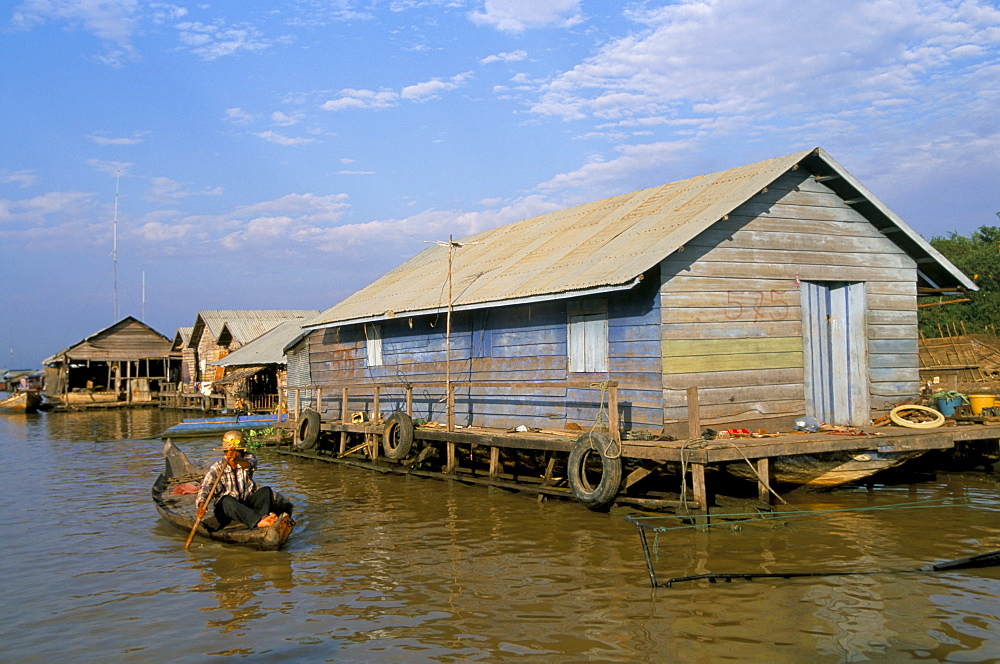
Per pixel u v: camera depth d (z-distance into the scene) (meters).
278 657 6.60
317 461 19.58
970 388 17.62
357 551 9.98
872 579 8.07
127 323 52.56
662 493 11.12
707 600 7.58
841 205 13.78
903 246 14.27
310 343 23.78
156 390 55.00
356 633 7.09
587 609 7.47
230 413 36.53
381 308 18.38
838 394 13.73
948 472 14.09
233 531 10.20
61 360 52.31
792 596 7.62
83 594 8.55
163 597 8.34
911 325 14.24
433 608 7.69
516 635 6.91
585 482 11.42
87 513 13.27
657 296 12.02
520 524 11.11
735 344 12.55
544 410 14.49
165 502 12.47
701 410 12.12
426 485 14.92
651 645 6.59
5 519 12.84
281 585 8.62
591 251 14.16
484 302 14.44
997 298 25.77
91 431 31.59
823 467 11.64
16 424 37.44
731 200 12.52
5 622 7.70
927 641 6.52
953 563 8.34
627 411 12.57
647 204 15.71
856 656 6.27
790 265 13.18
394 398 19.09
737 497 11.53
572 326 13.94
